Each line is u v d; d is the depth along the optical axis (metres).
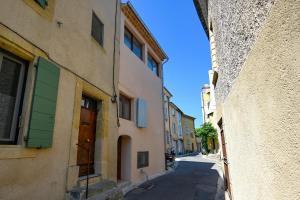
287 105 1.27
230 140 3.38
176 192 7.76
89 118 5.75
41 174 3.60
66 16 4.71
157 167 11.80
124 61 9.04
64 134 4.28
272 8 1.42
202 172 12.85
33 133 3.42
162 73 14.73
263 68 1.62
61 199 4.01
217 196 6.94
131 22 10.24
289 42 1.22
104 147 5.86
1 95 3.28
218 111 5.21
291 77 1.21
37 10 3.84
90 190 4.50
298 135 1.17
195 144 46.75
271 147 1.55
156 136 12.27
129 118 9.59
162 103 14.06
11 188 3.04
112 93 6.88
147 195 7.36
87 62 5.45
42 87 3.73
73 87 4.74
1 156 2.93
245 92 2.17
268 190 1.68
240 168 2.70
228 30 2.98
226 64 3.36
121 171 8.85
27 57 3.61
